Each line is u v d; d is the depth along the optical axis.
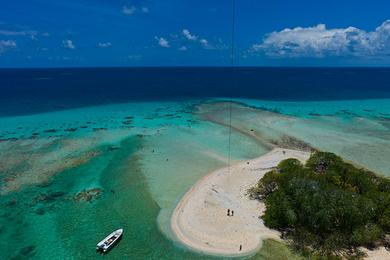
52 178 56.91
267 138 79.38
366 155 68.50
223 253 37.94
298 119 98.62
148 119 99.19
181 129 86.94
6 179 56.09
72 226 42.91
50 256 37.12
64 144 74.25
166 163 63.66
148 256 37.44
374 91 175.00
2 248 38.31
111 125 91.56
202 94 159.38
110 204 48.38
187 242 39.94
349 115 106.38
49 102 130.25
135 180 56.16
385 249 37.97
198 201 49.03
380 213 40.28
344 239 37.53
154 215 45.62
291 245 38.88
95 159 65.56
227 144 75.00
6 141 75.88
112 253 37.78
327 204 38.81
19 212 46.03
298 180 44.25
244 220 44.28
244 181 55.59
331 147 73.31
